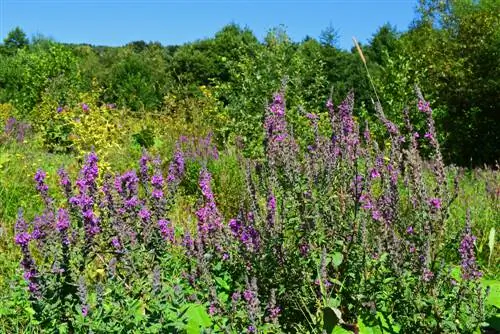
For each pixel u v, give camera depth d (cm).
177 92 1545
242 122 1198
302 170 409
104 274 405
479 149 2177
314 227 367
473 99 2150
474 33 2223
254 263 375
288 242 387
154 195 405
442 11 2795
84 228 354
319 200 371
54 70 2436
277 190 396
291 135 410
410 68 1858
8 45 6975
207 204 410
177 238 486
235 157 949
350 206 376
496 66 2133
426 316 332
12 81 3353
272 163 386
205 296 352
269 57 1329
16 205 689
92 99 1430
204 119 1373
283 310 367
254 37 4762
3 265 478
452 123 2180
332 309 325
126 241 362
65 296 336
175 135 1258
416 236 348
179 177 509
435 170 358
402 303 334
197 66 4378
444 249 355
